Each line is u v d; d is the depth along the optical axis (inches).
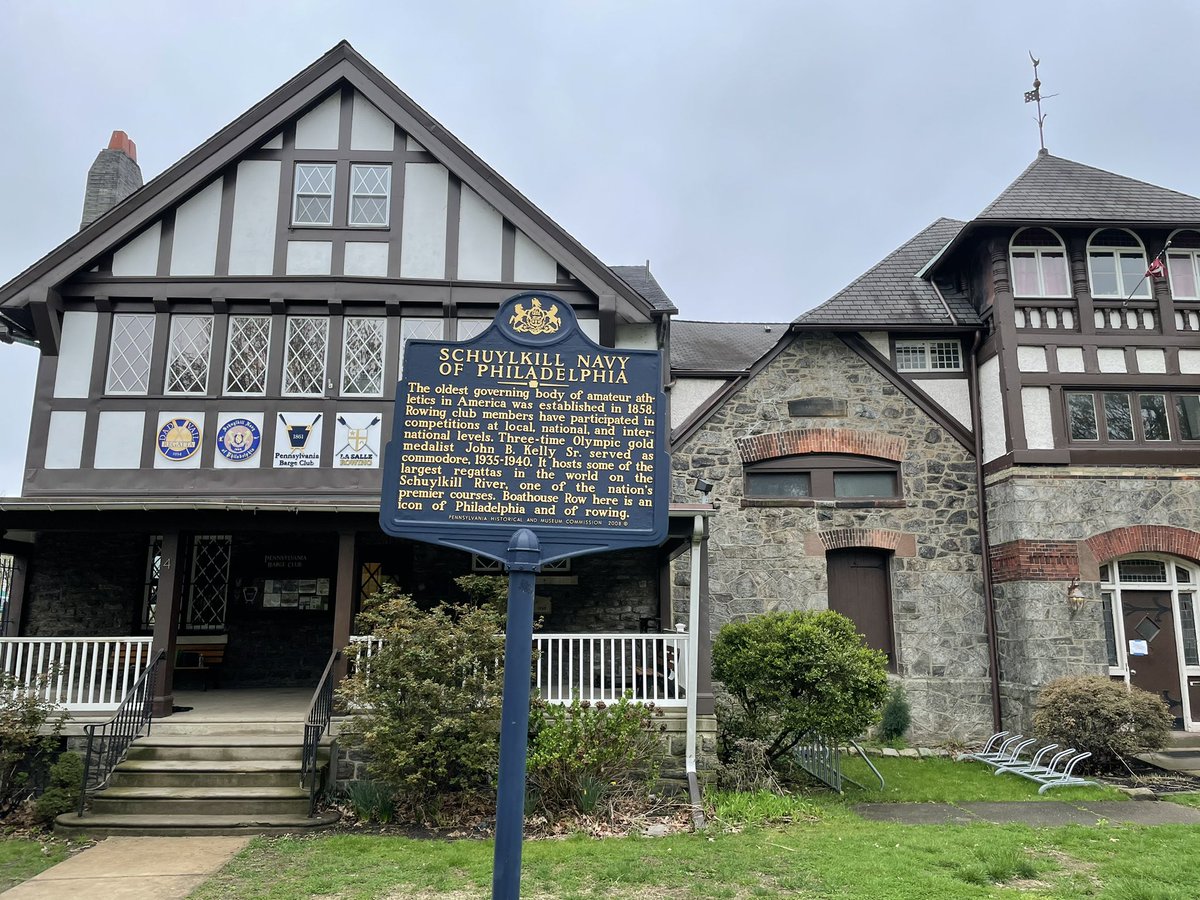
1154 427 496.7
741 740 394.9
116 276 465.4
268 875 252.8
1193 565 485.7
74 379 456.1
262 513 396.5
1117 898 224.7
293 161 483.2
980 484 514.0
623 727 332.8
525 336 193.2
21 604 481.4
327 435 455.2
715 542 512.1
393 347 467.5
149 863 268.1
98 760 326.0
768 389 532.1
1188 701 479.5
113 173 557.9
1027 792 380.8
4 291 451.2
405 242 475.8
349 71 485.4
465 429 188.7
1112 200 513.0
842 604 515.5
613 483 189.3
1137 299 509.4
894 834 298.2
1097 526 475.8
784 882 240.5
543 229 472.7
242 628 495.2
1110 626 485.1
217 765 335.0
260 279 467.8
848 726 366.9
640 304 470.0
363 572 503.8
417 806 318.0
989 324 515.2
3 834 306.8
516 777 167.3
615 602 505.7
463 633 327.3
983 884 239.0
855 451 522.3
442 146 479.8
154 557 496.1
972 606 504.4
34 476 445.1
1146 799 366.3
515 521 186.1
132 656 474.9
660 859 265.3
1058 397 492.7
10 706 335.0
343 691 323.3
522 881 243.4
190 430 453.1
